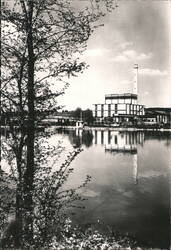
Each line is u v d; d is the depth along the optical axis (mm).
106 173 32281
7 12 9523
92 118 154625
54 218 8461
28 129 9773
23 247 7996
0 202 8688
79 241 11812
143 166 37875
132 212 19016
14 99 9836
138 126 138500
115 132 109750
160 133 107750
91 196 22625
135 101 163375
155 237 14703
